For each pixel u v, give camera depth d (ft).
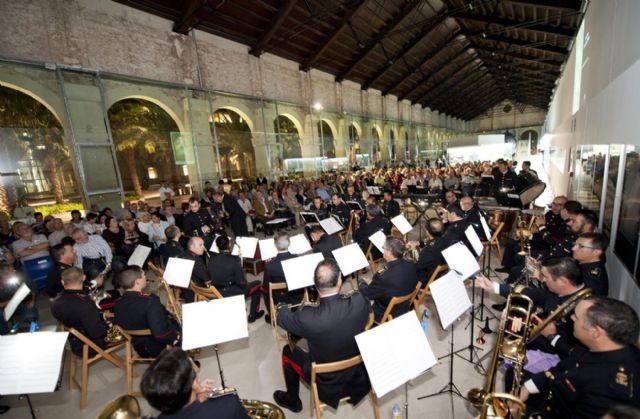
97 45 21.21
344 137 49.57
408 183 36.83
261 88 34.40
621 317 4.18
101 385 9.13
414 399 7.62
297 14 30.73
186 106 27.45
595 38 16.87
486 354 8.59
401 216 15.62
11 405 8.43
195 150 28.32
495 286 7.98
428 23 40.83
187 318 6.46
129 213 21.21
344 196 31.86
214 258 11.25
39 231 18.13
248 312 13.01
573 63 27.89
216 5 25.93
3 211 18.49
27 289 9.87
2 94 18.30
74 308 8.11
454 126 109.40
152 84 24.77
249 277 15.99
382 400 7.66
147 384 3.61
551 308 7.17
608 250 11.25
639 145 7.82
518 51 49.21
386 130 62.49
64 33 19.57
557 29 32.32
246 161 34.37
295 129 41.14
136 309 7.93
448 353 9.27
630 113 8.76
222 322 6.57
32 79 18.63
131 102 26.32
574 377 4.58
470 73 65.67
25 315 11.03
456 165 55.72
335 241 13.21
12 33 17.62
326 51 40.04
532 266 8.93
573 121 23.44
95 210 20.94
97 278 11.21
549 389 5.41
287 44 35.37
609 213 11.11
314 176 42.96
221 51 30.01
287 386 7.48
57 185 20.45
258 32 31.14
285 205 29.17
